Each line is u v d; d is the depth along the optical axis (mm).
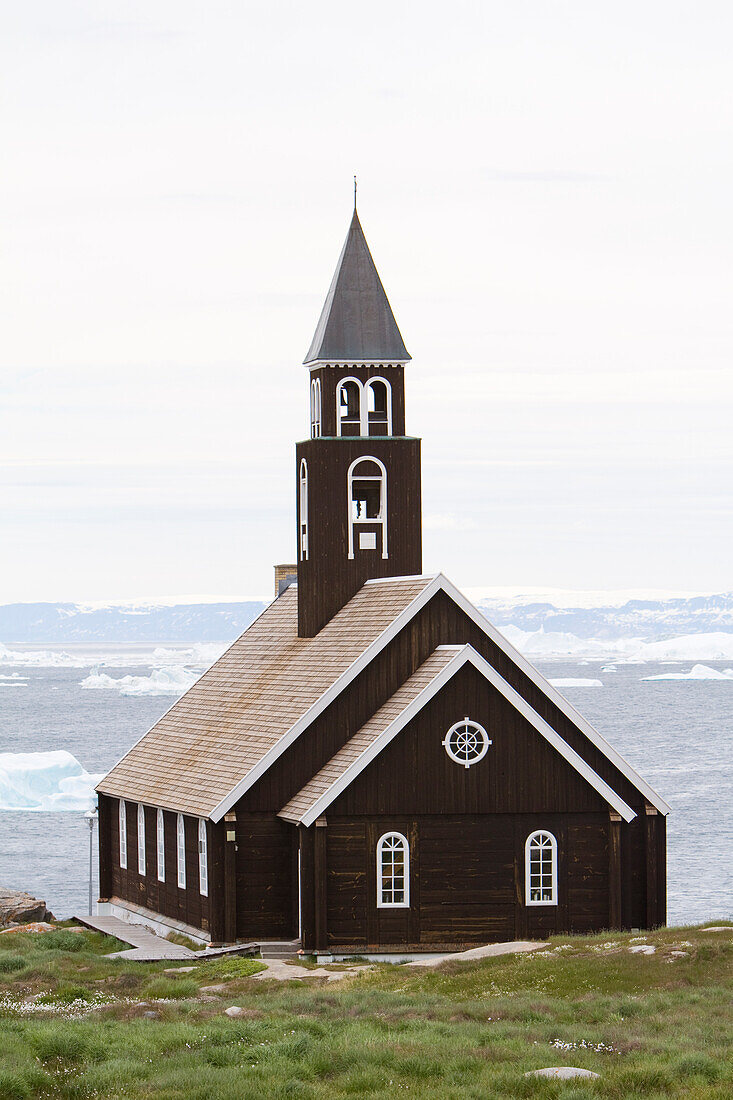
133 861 119438
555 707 102062
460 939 97125
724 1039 61375
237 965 89188
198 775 108375
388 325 113875
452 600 102812
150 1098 53062
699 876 189500
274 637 124000
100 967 90250
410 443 113250
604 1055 58875
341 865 96375
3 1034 61875
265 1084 54156
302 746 100625
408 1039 61719
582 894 98562
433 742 97500
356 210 117000
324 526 112750
